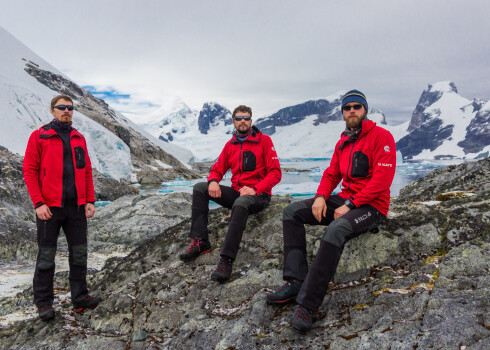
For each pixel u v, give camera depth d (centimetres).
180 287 315
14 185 1013
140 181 3186
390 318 213
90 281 413
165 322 281
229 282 308
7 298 396
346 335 212
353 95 272
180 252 385
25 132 2428
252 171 364
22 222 742
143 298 314
